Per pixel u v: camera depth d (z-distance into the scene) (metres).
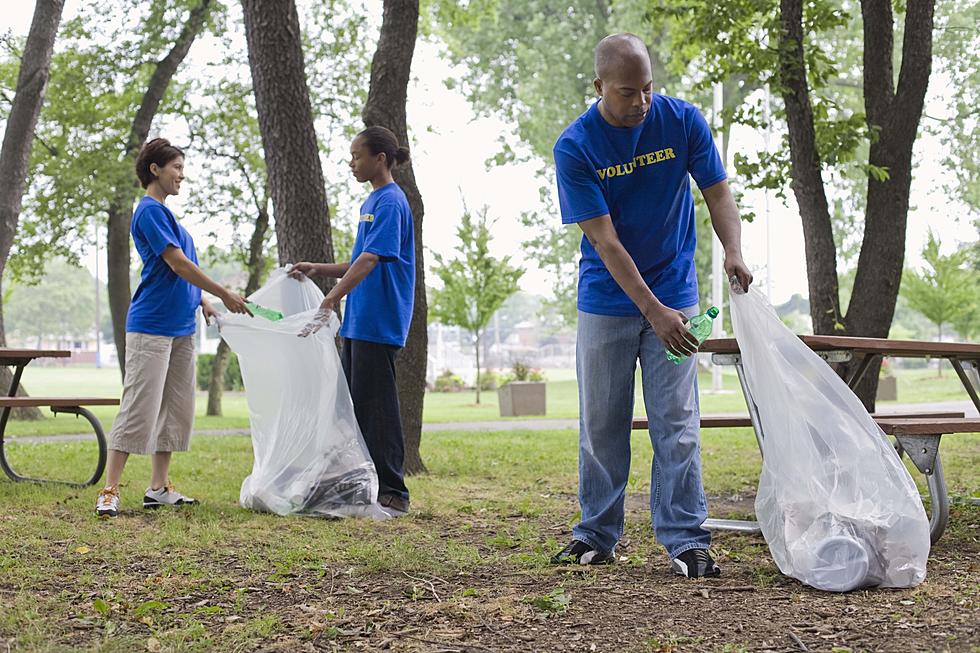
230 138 20.16
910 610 3.24
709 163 3.88
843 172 8.88
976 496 6.02
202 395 38.91
